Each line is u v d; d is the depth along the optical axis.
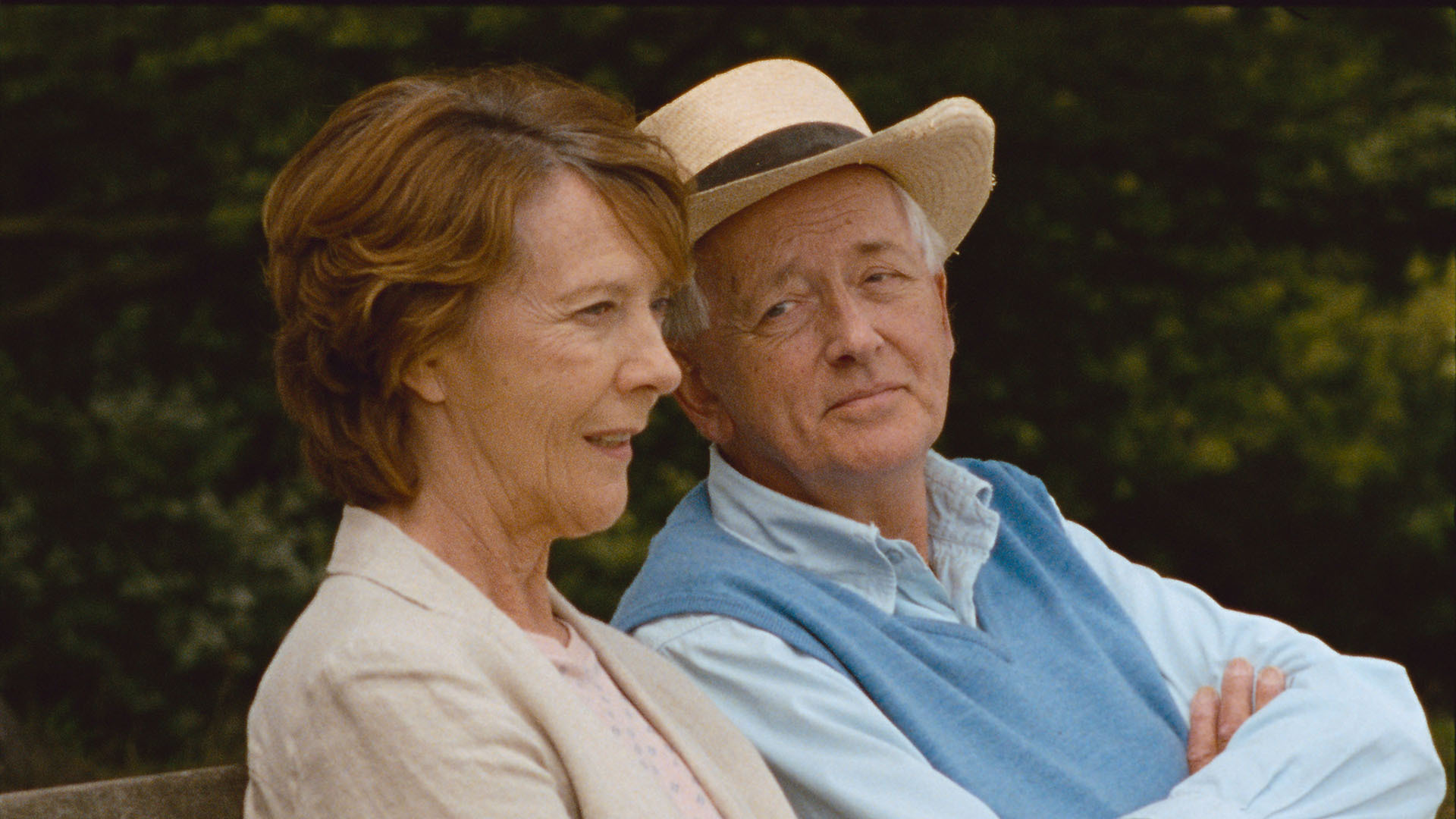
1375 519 14.59
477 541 3.34
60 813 3.07
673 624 4.14
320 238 3.19
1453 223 13.59
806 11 12.66
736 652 4.02
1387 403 13.26
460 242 3.13
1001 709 4.20
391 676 2.95
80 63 13.66
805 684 3.96
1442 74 13.91
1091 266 12.78
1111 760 4.25
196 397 13.88
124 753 11.25
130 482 12.49
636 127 3.50
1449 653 15.21
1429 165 13.03
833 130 4.30
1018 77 12.27
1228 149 12.88
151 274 14.35
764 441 4.32
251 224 12.71
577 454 3.32
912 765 3.86
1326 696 4.31
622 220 3.30
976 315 12.87
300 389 3.30
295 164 3.29
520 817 2.92
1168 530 14.80
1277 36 13.18
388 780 2.91
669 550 4.41
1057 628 4.45
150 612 12.18
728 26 12.67
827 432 4.23
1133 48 12.69
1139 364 12.63
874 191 4.28
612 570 11.92
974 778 4.00
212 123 13.45
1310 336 12.75
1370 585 15.11
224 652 12.17
